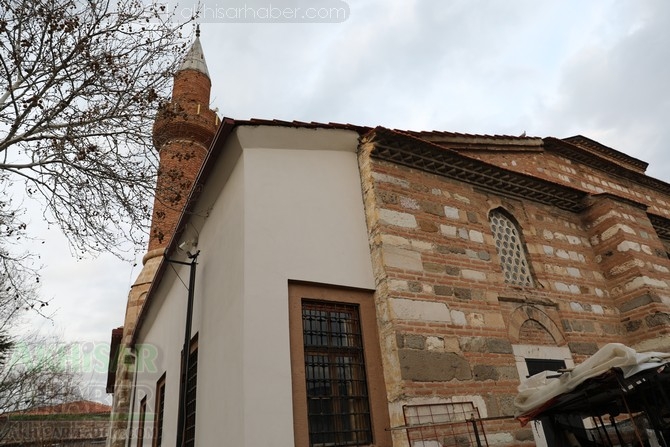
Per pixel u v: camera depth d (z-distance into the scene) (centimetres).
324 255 675
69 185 716
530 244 930
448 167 846
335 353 629
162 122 948
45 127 669
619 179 1429
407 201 769
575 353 838
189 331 786
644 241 1041
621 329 953
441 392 623
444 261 749
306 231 681
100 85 702
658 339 902
